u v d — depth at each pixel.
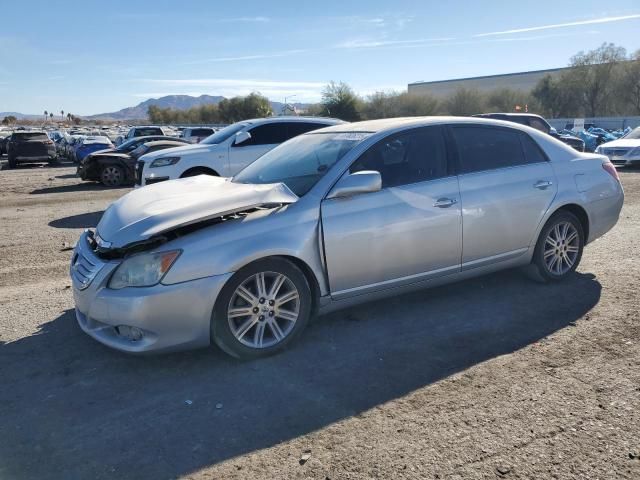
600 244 6.89
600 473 2.60
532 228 4.95
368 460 2.76
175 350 3.66
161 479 2.67
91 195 13.89
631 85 63.97
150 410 3.27
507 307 4.73
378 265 4.19
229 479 2.65
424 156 4.51
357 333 4.29
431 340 4.13
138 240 3.56
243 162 10.51
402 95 68.06
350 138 4.55
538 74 84.50
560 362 3.71
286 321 3.98
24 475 2.71
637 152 16.06
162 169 10.10
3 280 6.08
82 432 3.06
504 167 4.87
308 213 3.94
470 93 70.00
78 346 4.18
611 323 4.32
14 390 3.55
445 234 4.44
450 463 2.71
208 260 3.60
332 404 3.29
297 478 2.65
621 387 3.36
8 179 19.25
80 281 3.80
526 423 3.02
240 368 3.77
